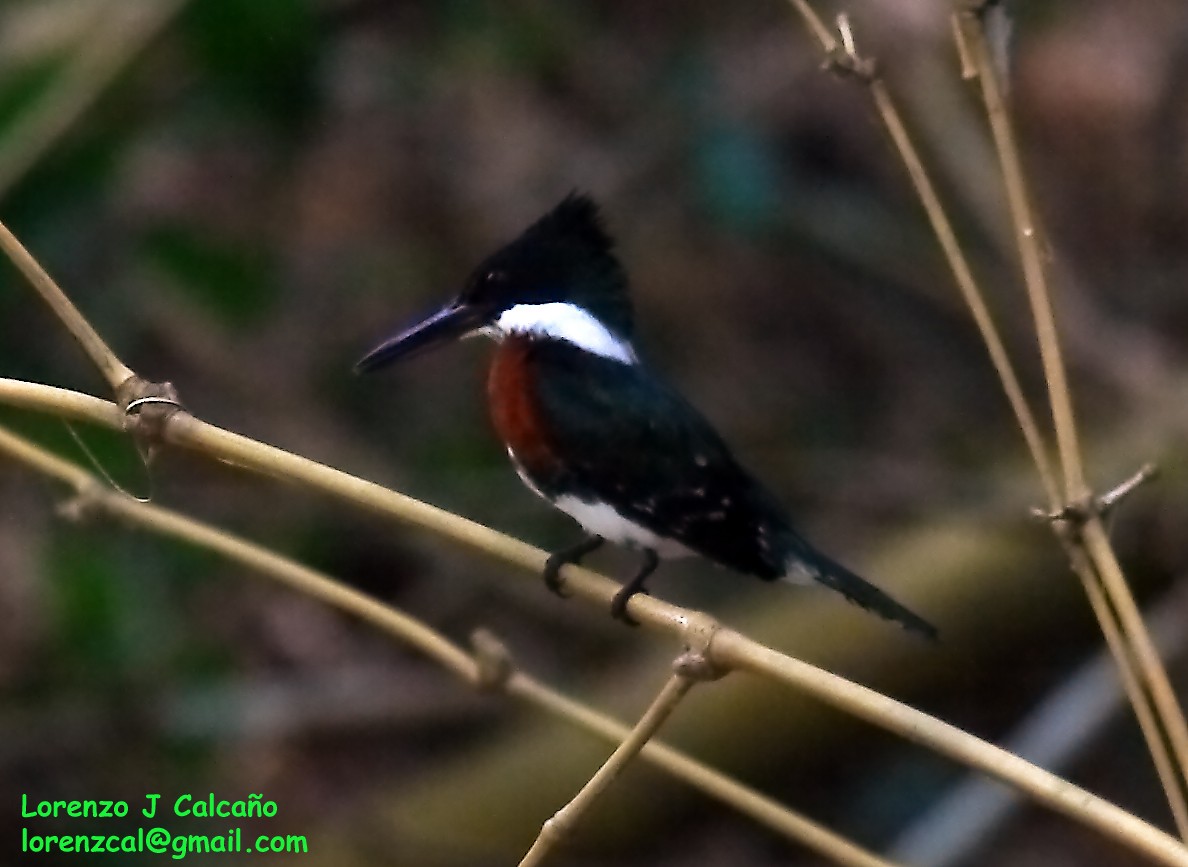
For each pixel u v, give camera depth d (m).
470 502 10.73
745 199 10.98
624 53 11.88
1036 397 11.31
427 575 11.22
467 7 11.18
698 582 10.99
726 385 11.99
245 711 9.80
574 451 6.20
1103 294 11.61
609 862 9.37
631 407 6.20
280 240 11.00
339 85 10.94
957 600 9.36
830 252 12.05
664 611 4.84
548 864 9.15
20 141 8.35
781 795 9.66
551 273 6.59
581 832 9.20
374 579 11.14
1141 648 4.52
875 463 10.96
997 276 11.34
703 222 12.11
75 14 8.61
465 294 6.73
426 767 10.17
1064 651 9.49
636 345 6.74
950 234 5.12
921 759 9.95
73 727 9.23
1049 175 11.94
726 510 6.10
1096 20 11.95
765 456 11.16
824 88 11.80
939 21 10.23
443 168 11.91
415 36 11.34
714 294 12.20
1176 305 11.48
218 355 10.83
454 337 6.68
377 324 11.47
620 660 10.88
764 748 9.40
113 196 9.19
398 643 10.78
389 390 11.37
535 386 6.31
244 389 10.89
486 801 9.18
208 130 9.48
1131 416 10.20
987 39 4.93
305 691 10.37
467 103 11.92
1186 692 9.52
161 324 10.27
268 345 11.13
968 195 10.70
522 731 9.80
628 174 11.89
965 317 11.48
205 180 10.39
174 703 9.22
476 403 11.23
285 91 9.19
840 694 4.40
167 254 9.26
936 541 9.65
